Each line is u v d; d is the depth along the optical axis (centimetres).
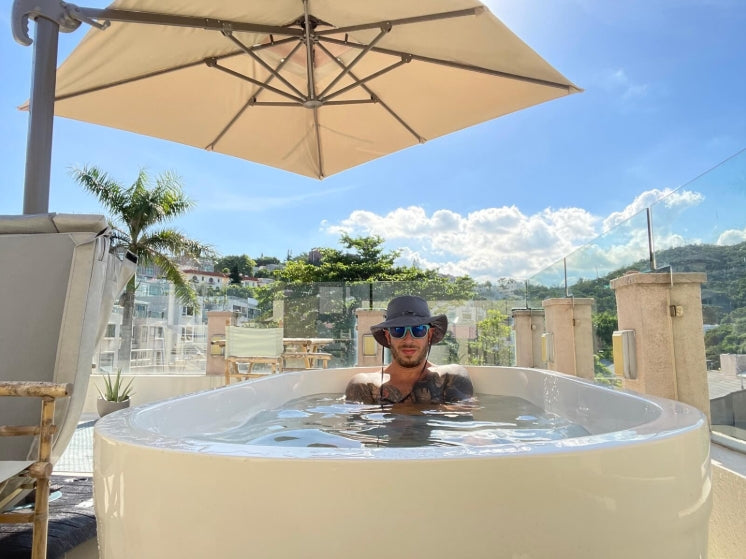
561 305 504
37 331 175
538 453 75
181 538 77
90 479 209
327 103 290
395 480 72
